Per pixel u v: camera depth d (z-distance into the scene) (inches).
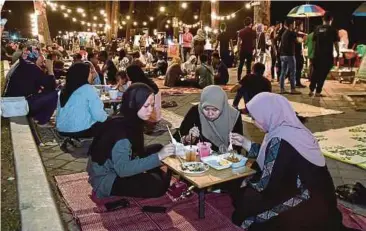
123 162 134.1
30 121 247.9
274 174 114.2
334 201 115.9
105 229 128.0
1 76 456.1
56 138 232.2
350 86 454.6
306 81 498.9
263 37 517.3
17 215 128.5
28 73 273.6
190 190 152.7
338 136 235.3
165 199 149.5
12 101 251.6
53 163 191.8
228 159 137.8
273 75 508.7
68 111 207.9
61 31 1659.7
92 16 1507.1
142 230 127.4
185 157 138.6
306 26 594.2
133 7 1275.8
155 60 674.2
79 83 209.0
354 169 181.5
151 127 244.1
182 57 661.3
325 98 370.0
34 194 136.8
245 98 241.1
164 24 1204.5
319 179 112.9
